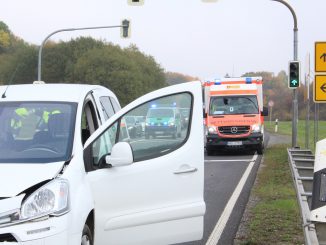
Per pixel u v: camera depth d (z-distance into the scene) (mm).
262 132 22234
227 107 22328
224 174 15492
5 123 5625
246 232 7777
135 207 5410
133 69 93938
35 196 4473
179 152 5633
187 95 5750
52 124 5535
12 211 4363
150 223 5477
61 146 5289
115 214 5316
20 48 98062
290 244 6965
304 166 10750
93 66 91750
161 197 5527
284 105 76938
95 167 5312
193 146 5688
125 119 5625
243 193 11711
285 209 9312
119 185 5332
